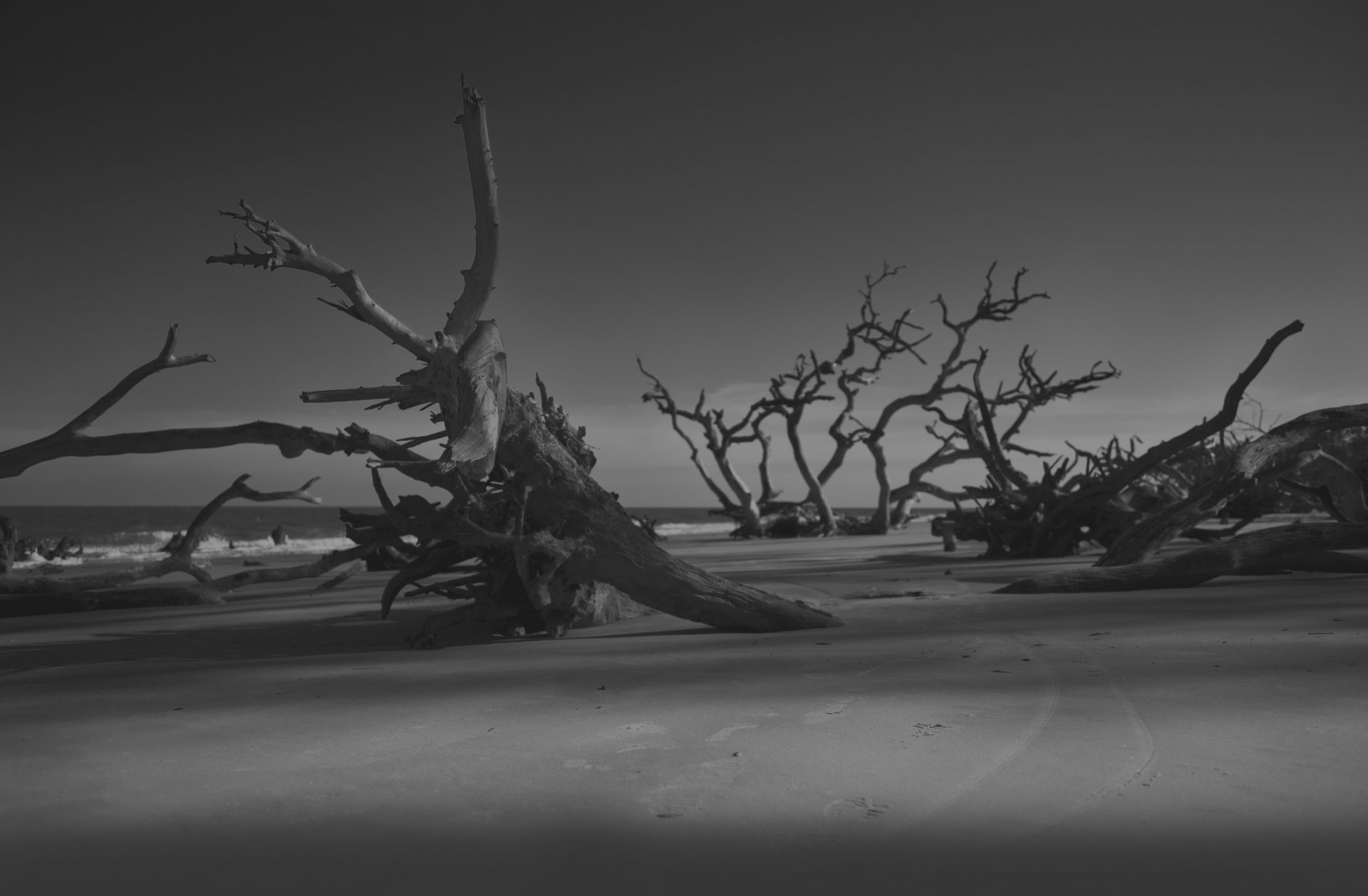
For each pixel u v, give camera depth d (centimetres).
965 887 214
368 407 857
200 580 1382
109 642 868
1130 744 329
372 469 638
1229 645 550
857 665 534
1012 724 364
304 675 575
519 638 793
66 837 262
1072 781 288
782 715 399
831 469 4481
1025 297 4028
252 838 259
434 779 314
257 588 1633
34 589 1298
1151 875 217
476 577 846
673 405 4556
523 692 486
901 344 4375
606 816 270
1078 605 831
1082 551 1916
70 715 451
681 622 870
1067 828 248
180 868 238
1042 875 219
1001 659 538
